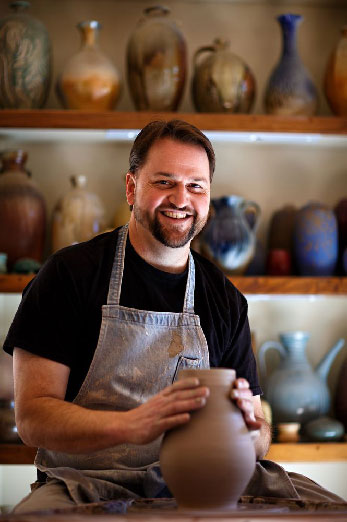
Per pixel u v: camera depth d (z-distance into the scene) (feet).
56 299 5.34
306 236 9.71
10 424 8.87
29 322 5.28
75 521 3.54
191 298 5.72
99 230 9.60
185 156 5.44
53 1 10.33
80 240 9.52
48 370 5.20
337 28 10.62
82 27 9.66
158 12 9.74
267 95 9.77
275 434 9.12
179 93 9.61
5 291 9.00
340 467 9.96
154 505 4.49
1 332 10.00
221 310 5.85
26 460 8.68
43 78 9.52
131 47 9.57
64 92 9.49
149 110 9.54
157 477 5.20
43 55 9.52
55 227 9.61
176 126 5.50
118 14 10.36
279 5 10.55
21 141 10.12
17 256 9.53
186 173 5.41
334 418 10.02
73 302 5.40
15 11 9.77
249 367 5.99
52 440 4.74
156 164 5.43
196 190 5.50
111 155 10.23
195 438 4.13
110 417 4.54
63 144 10.21
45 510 4.05
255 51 10.50
